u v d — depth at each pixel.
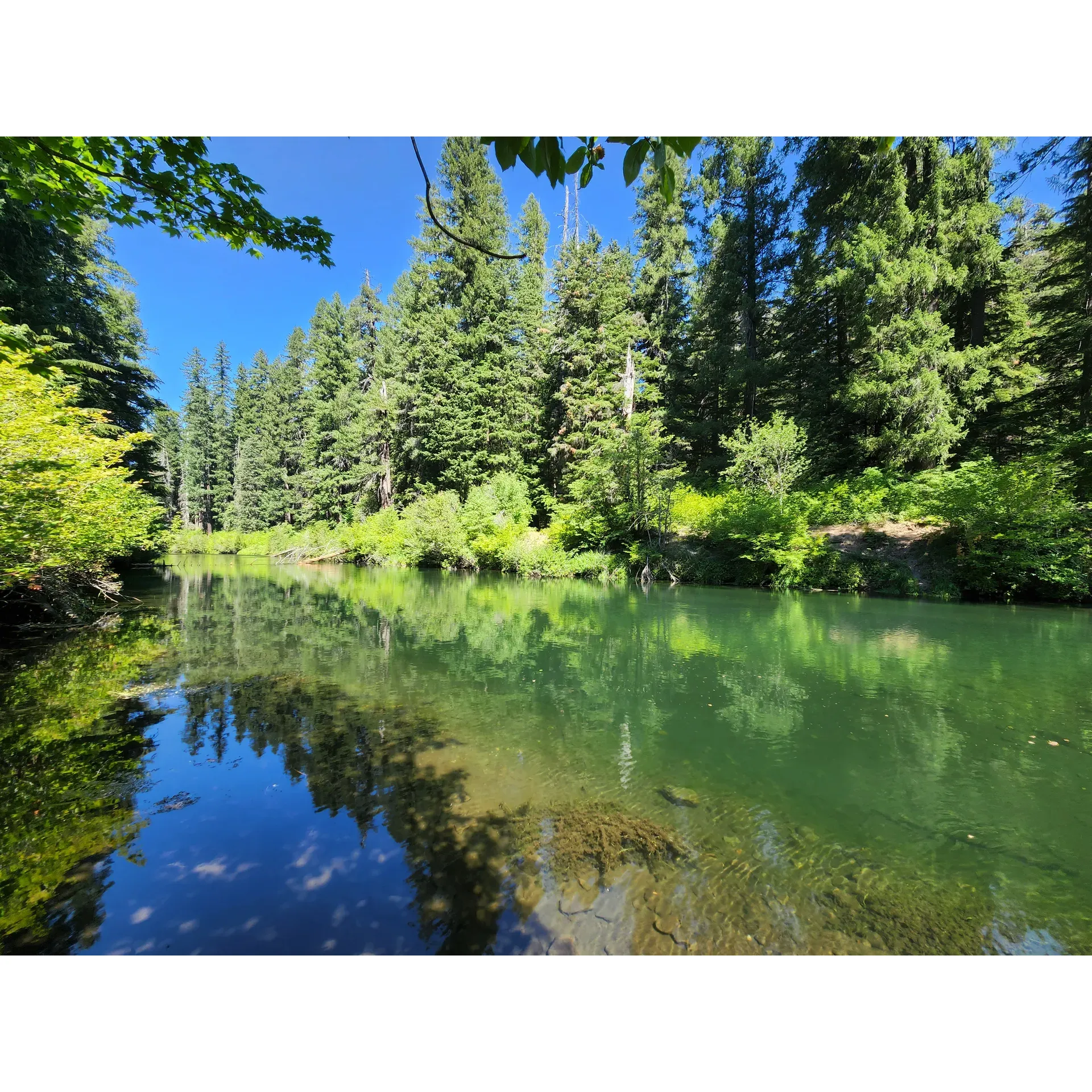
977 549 10.48
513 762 3.58
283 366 41.84
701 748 3.78
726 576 14.20
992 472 10.63
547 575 16.70
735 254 19.83
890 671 5.65
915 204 13.81
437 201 25.23
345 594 12.59
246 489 42.28
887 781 3.29
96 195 2.41
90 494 7.47
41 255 13.18
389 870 2.41
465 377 23.92
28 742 3.86
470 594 12.63
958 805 3.02
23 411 5.49
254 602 11.16
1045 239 12.40
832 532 13.29
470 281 25.58
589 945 1.96
